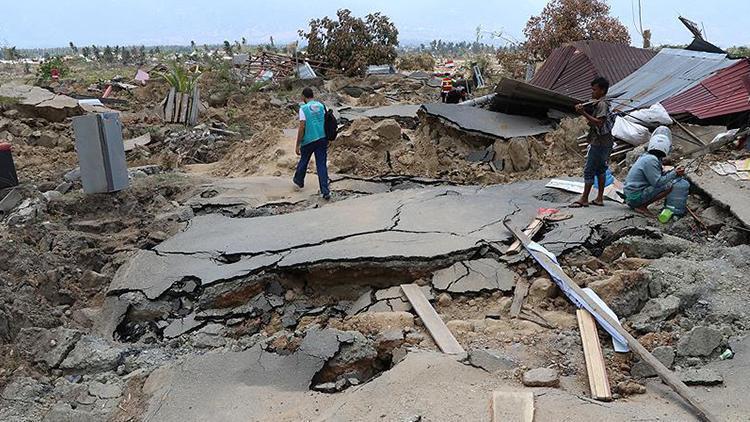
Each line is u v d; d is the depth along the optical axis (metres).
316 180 10.46
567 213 7.64
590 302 5.55
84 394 5.07
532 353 5.14
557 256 6.55
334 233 7.36
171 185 9.74
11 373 5.33
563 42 25.56
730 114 9.82
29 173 10.61
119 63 46.97
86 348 5.66
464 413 4.17
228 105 18.72
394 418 4.19
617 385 4.64
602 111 7.57
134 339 6.08
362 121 12.15
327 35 31.67
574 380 4.77
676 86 11.39
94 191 8.48
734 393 4.44
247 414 4.65
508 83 11.55
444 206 8.21
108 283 6.90
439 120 12.32
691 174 8.34
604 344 5.25
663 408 4.32
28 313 6.00
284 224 7.92
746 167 8.39
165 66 28.14
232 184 10.05
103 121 8.28
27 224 7.48
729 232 7.09
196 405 4.80
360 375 5.29
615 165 9.97
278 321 6.21
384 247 6.76
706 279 5.99
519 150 10.94
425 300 5.98
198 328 6.07
